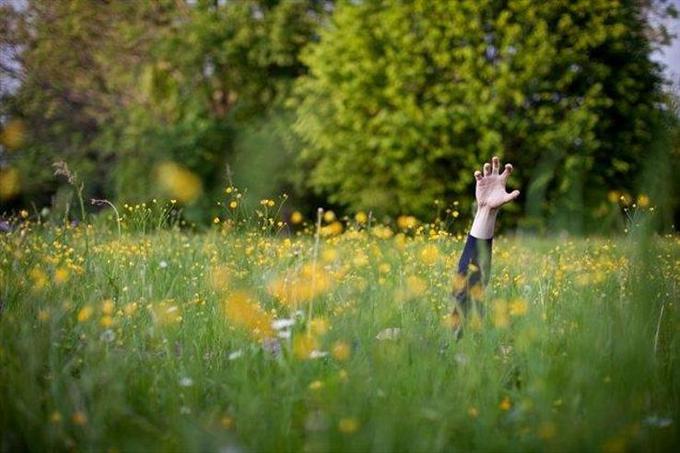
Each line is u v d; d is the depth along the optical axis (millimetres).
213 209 13938
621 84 14969
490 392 2578
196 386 2744
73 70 16578
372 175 16672
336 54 16438
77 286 3721
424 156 15445
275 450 2303
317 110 17000
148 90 19500
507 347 3139
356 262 4363
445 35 14898
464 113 14539
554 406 2549
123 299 3748
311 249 5062
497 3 15008
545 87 14703
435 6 15156
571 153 14094
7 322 2969
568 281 4262
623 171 14633
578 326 3170
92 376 2504
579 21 15211
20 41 11953
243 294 3160
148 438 2346
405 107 15109
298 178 17641
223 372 2988
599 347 2742
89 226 5441
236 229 4988
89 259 4371
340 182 17484
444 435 2283
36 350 2676
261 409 2445
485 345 2877
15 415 2379
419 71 14984
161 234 5691
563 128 13945
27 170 12430
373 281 4320
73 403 2393
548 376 2637
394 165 15414
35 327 2953
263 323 3098
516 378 2961
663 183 2867
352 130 16406
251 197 4695
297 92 18156
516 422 2480
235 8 20391
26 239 4406
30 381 2504
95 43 17297
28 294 3363
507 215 14852
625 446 2238
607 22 15047
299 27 20391
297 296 3551
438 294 3893
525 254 5234
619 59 15438
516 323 3252
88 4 16688
